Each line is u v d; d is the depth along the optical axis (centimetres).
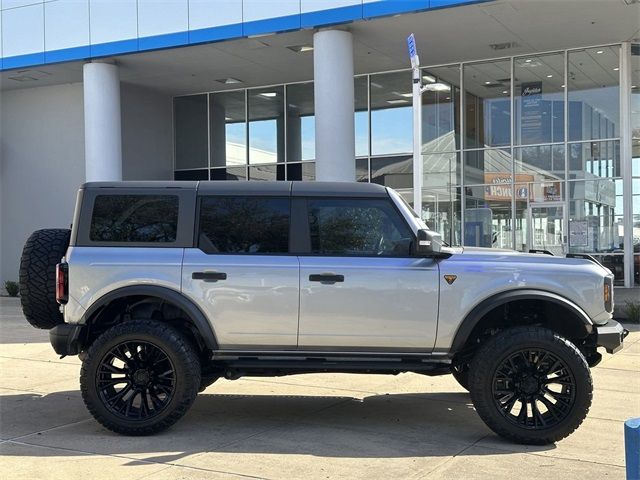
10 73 2109
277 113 2298
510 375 539
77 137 2300
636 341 1048
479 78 1994
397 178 2102
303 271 561
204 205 583
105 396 562
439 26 1622
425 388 743
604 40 1778
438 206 2053
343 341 561
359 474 457
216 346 568
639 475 348
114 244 578
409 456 499
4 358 938
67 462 486
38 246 602
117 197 586
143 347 565
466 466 475
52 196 2345
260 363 567
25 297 596
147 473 460
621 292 1653
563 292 548
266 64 1984
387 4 1517
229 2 1681
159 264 568
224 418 615
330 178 1597
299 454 504
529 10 1510
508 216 1973
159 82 2216
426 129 2062
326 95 1597
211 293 564
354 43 1764
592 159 1875
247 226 579
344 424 593
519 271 552
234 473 460
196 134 2430
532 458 495
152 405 589
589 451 513
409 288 554
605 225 1856
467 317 551
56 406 664
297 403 674
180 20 1745
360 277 558
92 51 1869
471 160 2016
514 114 1958
